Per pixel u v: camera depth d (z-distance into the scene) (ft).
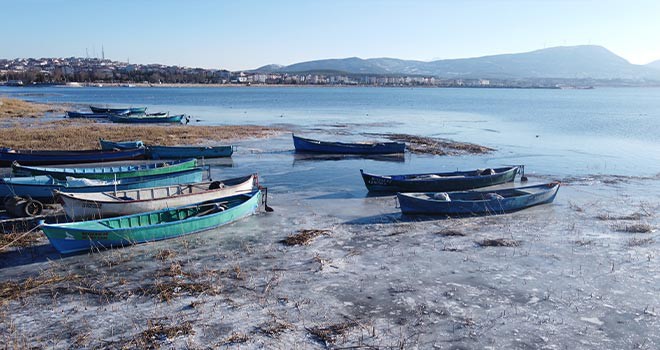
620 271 42.42
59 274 41.60
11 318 33.91
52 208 62.90
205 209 56.70
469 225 56.59
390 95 583.99
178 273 41.68
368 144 112.37
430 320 33.65
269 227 55.42
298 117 220.84
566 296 37.50
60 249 45.21
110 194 59.62
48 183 67.51
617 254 46.62
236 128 159.74
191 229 51.90
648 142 138.31
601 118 229.86
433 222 57.93
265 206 61.82
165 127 159.94
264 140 134.31
